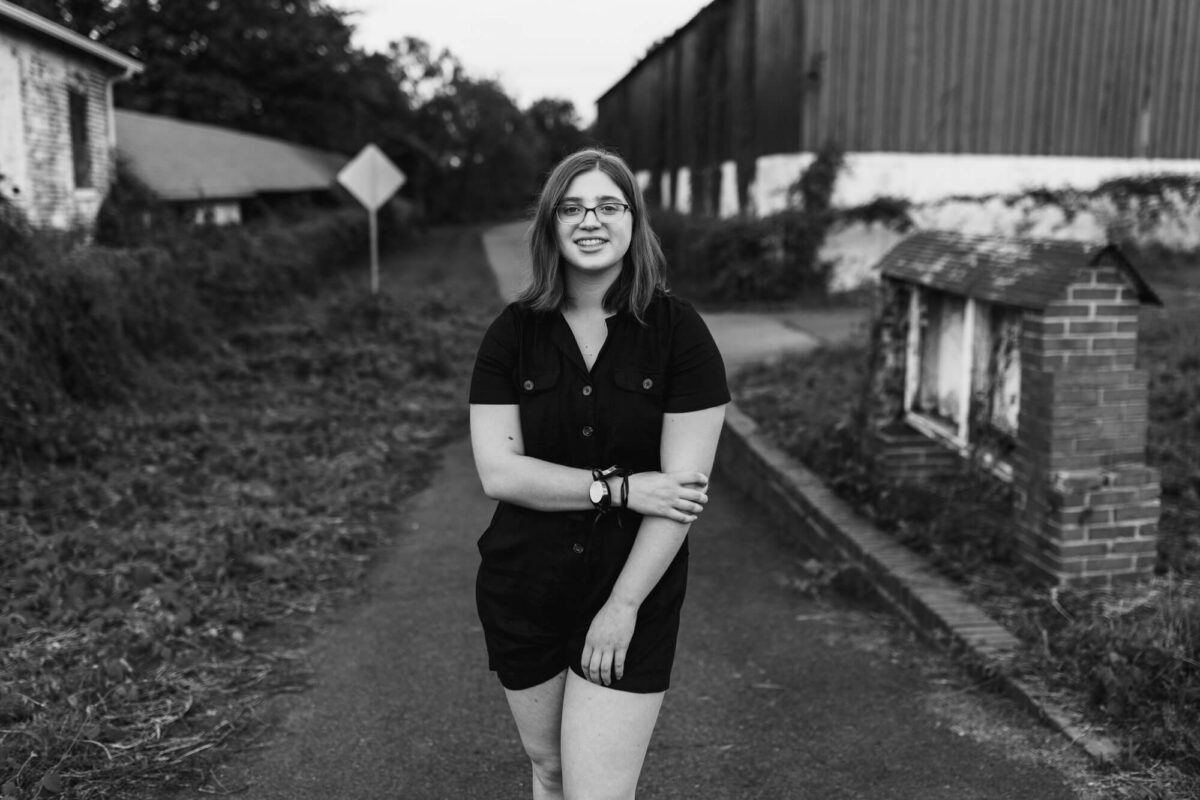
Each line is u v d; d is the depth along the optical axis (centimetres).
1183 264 1836
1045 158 1908
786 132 1897
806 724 380
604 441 233
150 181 1758
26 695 374
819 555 591
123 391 973
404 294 1788
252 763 351
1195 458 626
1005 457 542
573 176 231
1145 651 373
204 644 449
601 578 232
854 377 978
